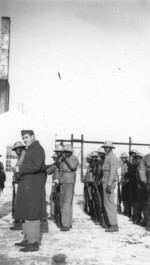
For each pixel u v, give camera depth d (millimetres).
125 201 10938
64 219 8055
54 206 9406
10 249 6121
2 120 28969
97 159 10367
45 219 9203
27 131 6125
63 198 8180
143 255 5863
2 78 42750
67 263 5328
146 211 8766
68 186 8188
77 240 6984
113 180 8188
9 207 12242
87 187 11297
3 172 12523
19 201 5922
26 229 6020
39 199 5949
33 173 5918
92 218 9898
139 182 8820
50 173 7613
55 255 5770
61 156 8617
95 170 9500
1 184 12500
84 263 5344
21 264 5230
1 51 43531
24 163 5945
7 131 28812
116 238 7227
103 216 8500
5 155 28266
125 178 10688
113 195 8164
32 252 5938
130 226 8773
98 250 6180
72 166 8180
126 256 5789
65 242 6781
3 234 7398
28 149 5996
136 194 9227
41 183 6012
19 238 7004
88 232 7875
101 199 8875
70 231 7980
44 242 6754
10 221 9086
